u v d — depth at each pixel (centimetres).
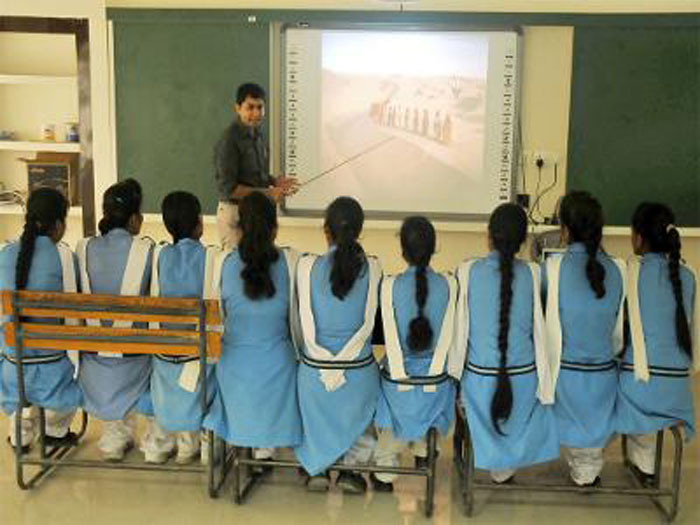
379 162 501
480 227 494
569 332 288
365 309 284
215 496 306
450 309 286
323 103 495
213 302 276
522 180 496
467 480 298
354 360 283
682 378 291
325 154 501
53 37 506
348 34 488
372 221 500
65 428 341
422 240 284
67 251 304
